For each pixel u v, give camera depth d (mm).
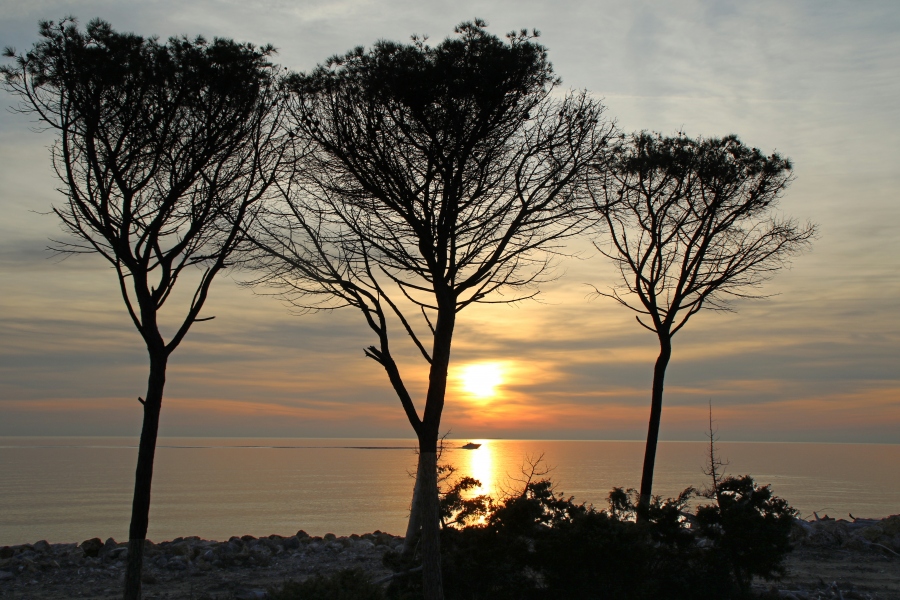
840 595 11453
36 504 91125
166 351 9734
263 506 84938
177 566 13586
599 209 10430
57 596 11305
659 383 15250
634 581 10023
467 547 10172
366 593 8500
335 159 9633
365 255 9469
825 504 62406
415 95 8891
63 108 9258
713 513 10844
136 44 9469
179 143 9656
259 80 10125
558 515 10688
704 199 15383
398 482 143000
